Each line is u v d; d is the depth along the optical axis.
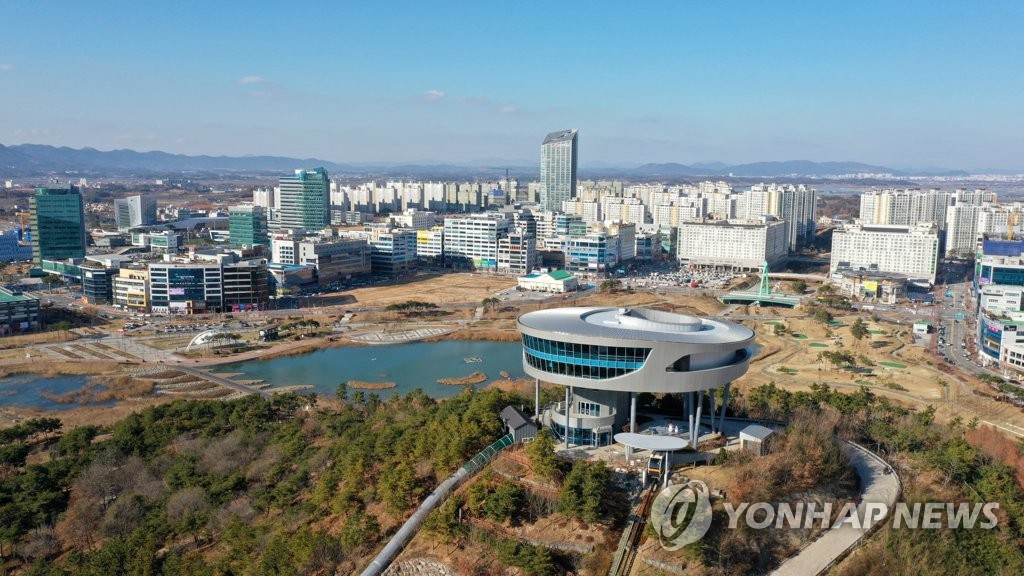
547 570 185.75
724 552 193.75
